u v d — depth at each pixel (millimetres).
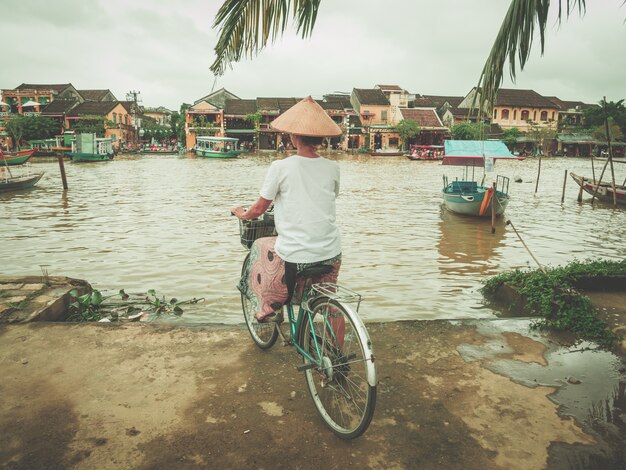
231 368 3328
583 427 2721
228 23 4270
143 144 69000
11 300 4562
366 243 11203
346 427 2629
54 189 22750
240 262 8938
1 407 2832
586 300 4602
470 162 17641
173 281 7676
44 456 2408
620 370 3418
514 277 6359
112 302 6348
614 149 61625
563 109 69250
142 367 3328
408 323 4148
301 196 2727
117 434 2590
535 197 22234
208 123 61844
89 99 65188
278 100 65125
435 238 12039
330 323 2676
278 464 2381
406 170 37281
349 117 62938
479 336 3930
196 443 2527
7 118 55500
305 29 4148
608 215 16703
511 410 2877
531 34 3979
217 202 18203
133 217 14484
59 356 3473
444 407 2891
